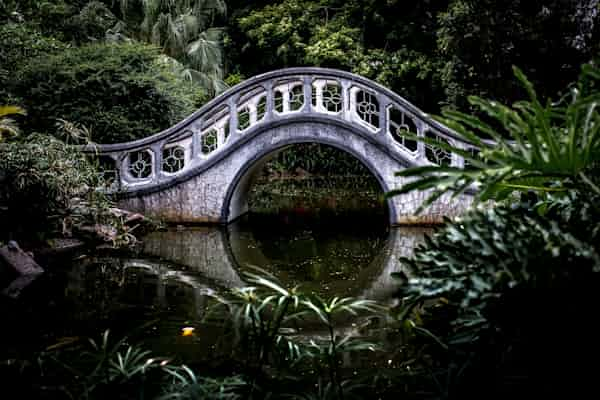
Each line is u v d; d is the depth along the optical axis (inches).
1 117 323.3
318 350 112.3
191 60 632.4
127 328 147.1
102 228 285.9
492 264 71.0
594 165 76.9
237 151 350.6
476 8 383.9
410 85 557.3
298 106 560.4
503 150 71.2
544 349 76.7
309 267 240.1
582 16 369.7
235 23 705.0
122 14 649.0
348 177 688.4
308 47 599.2
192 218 357.7
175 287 198.8
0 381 105.3
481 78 406.9
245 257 262.5
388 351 124.2
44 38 451.8
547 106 68.5
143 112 410.3
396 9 579.2
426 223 338.0
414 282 79.9
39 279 209.9
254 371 102.6
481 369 87.5
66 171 266.8
